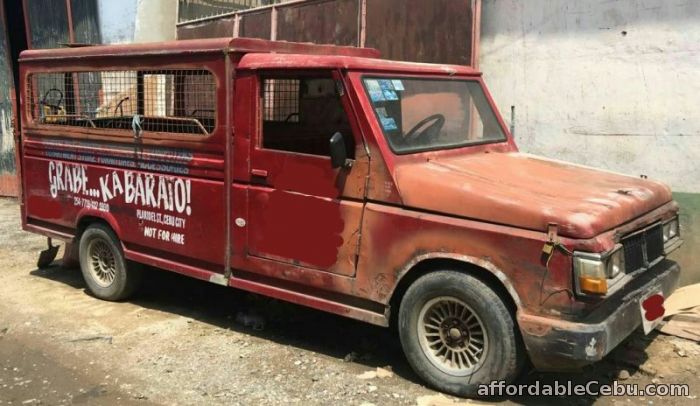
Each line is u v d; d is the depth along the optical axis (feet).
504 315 11.62
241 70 14.39
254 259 14.61
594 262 10.63
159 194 16.37
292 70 13.66
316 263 13.64
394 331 15.90
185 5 33.17
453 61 21.17
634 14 17.79
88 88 18.60
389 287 12.71
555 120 19.66
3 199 37.63
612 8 18.15
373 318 13.10
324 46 16.63
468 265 12.05
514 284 11.32
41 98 19.77
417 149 13.50
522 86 20.24
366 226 12.87
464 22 20.72
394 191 12.56
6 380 13.61
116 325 16.69
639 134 18.12
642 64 17.84
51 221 19.76
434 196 12.16
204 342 15.44
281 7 27.09
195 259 15.94
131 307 18.12
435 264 12.50
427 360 12.67
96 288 18.81
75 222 18.92
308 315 17.12
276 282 14.51
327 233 13.42
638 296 12.14
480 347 12.10
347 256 13.19
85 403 12.53
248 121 14.38
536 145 20.17
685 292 16.48
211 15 32.01
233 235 14.96
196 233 15.69
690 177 17.38
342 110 14.17
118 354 14.80
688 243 17.40
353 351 14.78
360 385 13.01
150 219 16.70
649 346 14.71
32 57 19.43
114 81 17.85
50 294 19.38
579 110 19.15
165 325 16.62
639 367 13.62
